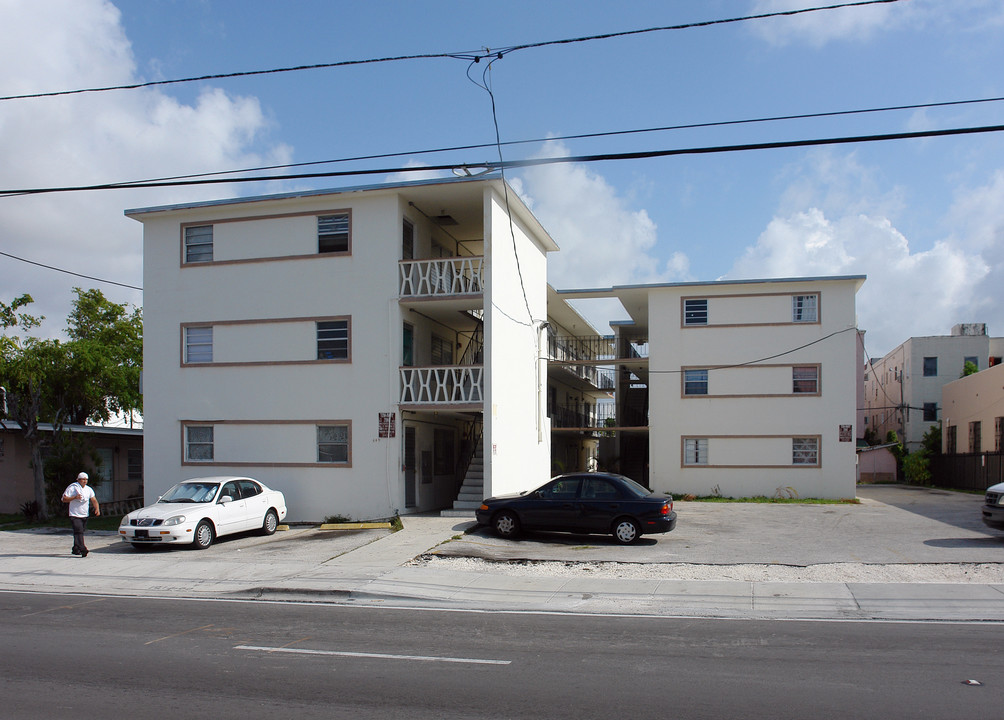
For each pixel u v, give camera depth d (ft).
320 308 69.62
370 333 68.33
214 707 21.21
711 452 98.22
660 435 99.76
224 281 72.13
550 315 119.96
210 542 55.21
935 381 148.77
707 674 24.21
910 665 25.22
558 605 36.42
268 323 70.79
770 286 98.07
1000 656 26.40
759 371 97.81
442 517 66.18
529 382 80.94
